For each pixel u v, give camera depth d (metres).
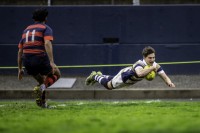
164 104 36.50
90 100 48.75
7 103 40.41
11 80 59.50
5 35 64.44
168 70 63.88
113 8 63.78
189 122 22.59
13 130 21.22
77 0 66.81
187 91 51.06
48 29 34.19
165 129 19.75
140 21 63.88
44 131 20.47
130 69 35.62
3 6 64.19
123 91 50.75
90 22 64.00
